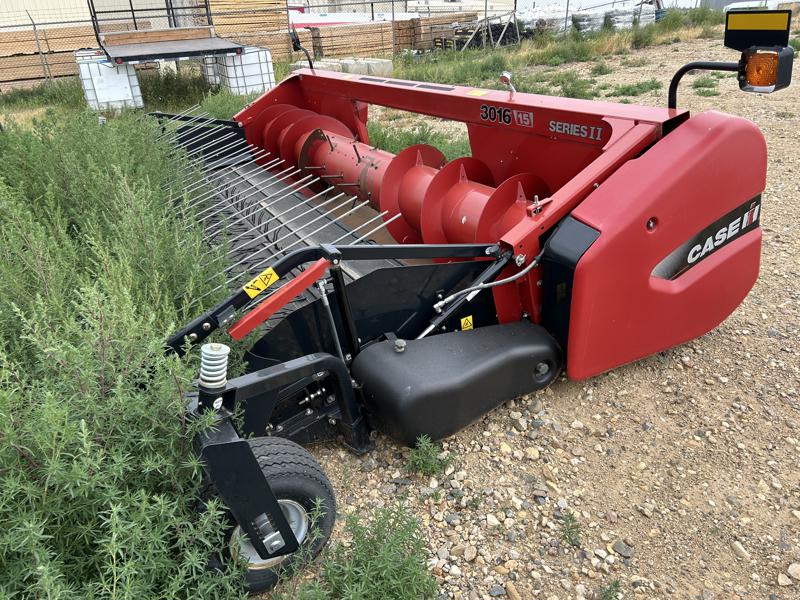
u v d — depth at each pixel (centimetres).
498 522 270
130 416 198
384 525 236
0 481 178
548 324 315
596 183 304
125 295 218
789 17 258
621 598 240
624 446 310
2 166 452
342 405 284
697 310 338
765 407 332
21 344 256
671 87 306
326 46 1980
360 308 292
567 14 1958
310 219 453
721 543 262
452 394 280
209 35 1342
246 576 226
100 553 190
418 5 2947
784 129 775
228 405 219
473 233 351
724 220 324
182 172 505
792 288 437
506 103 370
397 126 978
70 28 1688
